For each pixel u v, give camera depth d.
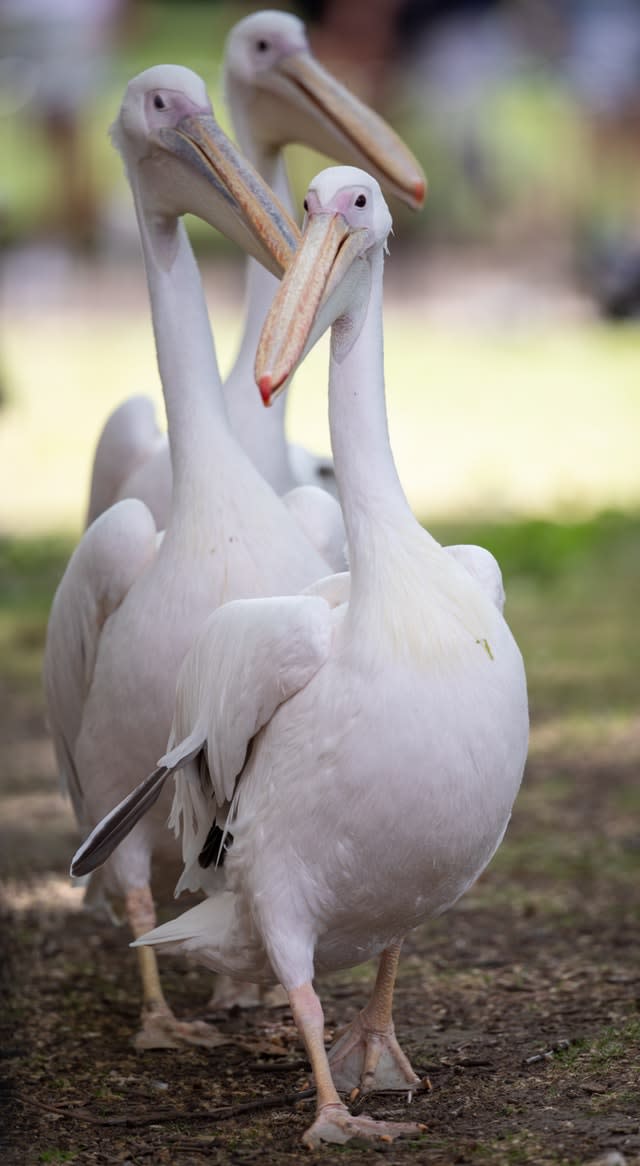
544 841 11.34
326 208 6.49
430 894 6.60
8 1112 7.01
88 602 8.27
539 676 16.20
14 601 20.36
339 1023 8.16
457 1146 6.32
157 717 7.78
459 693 6.28
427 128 59.59
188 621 7.66
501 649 6.48
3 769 13.85
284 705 6.48
